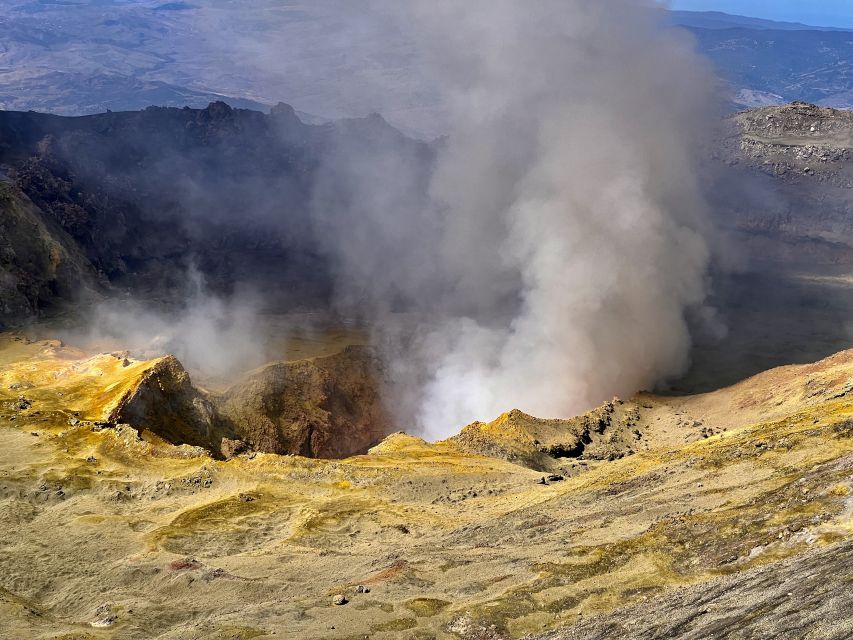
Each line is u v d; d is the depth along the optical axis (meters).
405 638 48.88
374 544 76.25
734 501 58.91
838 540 43.22
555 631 44.97
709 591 42.47
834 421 73.25
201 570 67.94
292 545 77.31
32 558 73.25
